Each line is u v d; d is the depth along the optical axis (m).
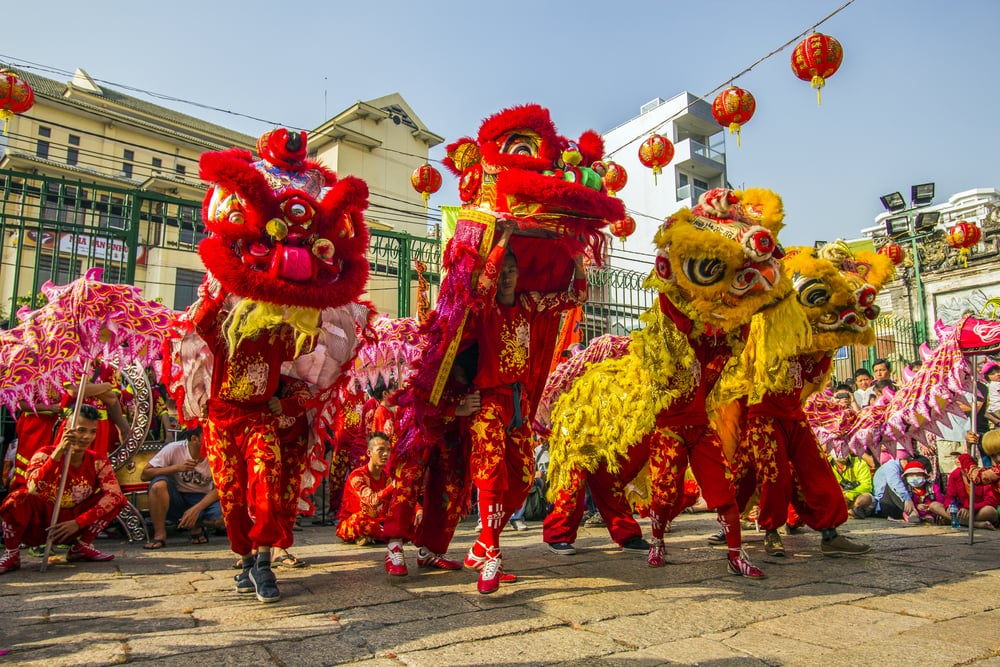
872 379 8.63
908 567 4.02
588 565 4.09
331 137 19.41
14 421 6.14
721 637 2.61
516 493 3.52
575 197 3.36
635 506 4.91
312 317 3.31
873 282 4.66
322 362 3.75
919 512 6.42
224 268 3.10
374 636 2.56
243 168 3.15
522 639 2.54
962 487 5.98
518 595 3.24
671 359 3.85
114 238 7.09
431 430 3.73
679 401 3.98
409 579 3.65
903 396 5.96
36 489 4.12
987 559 4.29
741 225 3.73
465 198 3.86
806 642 2.55
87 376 4.28
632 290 9.82
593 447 4.41
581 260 3.72
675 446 4.03
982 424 7.59
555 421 4.64
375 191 19.88
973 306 15.94
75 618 2.81
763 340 4.30
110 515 4.38
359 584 3.52
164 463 5.48
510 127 3.56
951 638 2.60
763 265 3.69
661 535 4.12
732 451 4.77
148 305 4.30
